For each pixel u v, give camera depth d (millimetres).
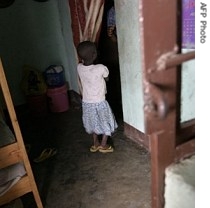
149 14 625
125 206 1896
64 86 3420
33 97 3297
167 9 637
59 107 3441
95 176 2227
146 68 661
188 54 667
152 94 656
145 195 1970
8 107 1511
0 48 3205
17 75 3389
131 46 2193
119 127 2900
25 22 3248
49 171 2342
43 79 3393
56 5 3336
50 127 3100
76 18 2758
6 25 3158
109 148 2508
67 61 3627
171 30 658
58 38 3490
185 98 852
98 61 2873
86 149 2604
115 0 2197
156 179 825
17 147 1617
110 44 2865
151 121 706
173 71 688
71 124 3117
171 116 738
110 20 2688
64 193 2076
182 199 779
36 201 1828
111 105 3244
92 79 2201
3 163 1597
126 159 2387
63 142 2766
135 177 2162
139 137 2555
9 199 1702
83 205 1946
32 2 3211
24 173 1718
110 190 2057
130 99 2473
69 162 2436
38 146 2736
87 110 2344
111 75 3041
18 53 3322
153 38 646
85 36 2623
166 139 765
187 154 825
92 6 2428
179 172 791
